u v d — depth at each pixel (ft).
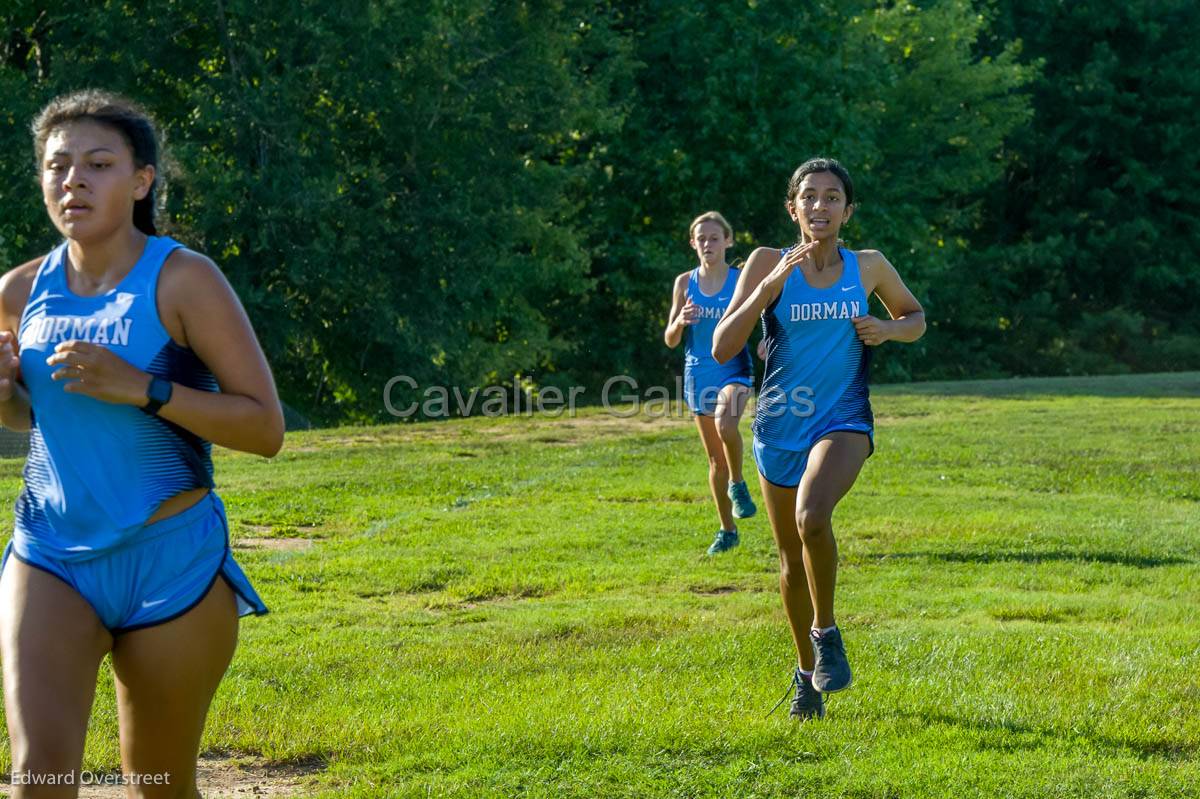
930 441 61.46
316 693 22.08
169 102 95.96
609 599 29.91
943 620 27.71
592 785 17.35
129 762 12.57
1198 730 19.85
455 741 19.12
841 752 18.69
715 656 24.25
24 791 11.00
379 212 99.35
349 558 34.30
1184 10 177.58
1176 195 177.68
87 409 12.03
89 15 90.33
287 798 17.30
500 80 102.27
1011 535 37.78
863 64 132.98
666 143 124.67
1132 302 181.27
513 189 105.40
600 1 123.03
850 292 20.25
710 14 128.16
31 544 12.21
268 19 92.73
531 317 120.06
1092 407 79.92
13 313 12.66
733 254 132.57
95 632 12.04
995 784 17.40
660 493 45.42
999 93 164.14
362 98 96.53
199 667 12.36
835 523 39.78
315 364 106.63
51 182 12.01
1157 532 38.50
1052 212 182.80
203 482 12.34
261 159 93.61
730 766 18.03
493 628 26.94
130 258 12.26
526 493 45.73
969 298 165.89
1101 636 25.84
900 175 146.61
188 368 12.30
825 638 19.61
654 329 138.21
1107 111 172.55
